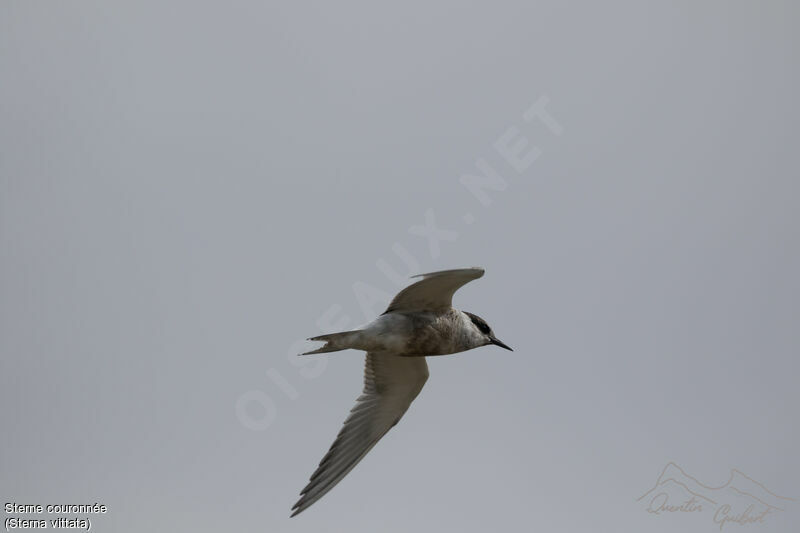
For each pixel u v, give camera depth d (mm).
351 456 15438
